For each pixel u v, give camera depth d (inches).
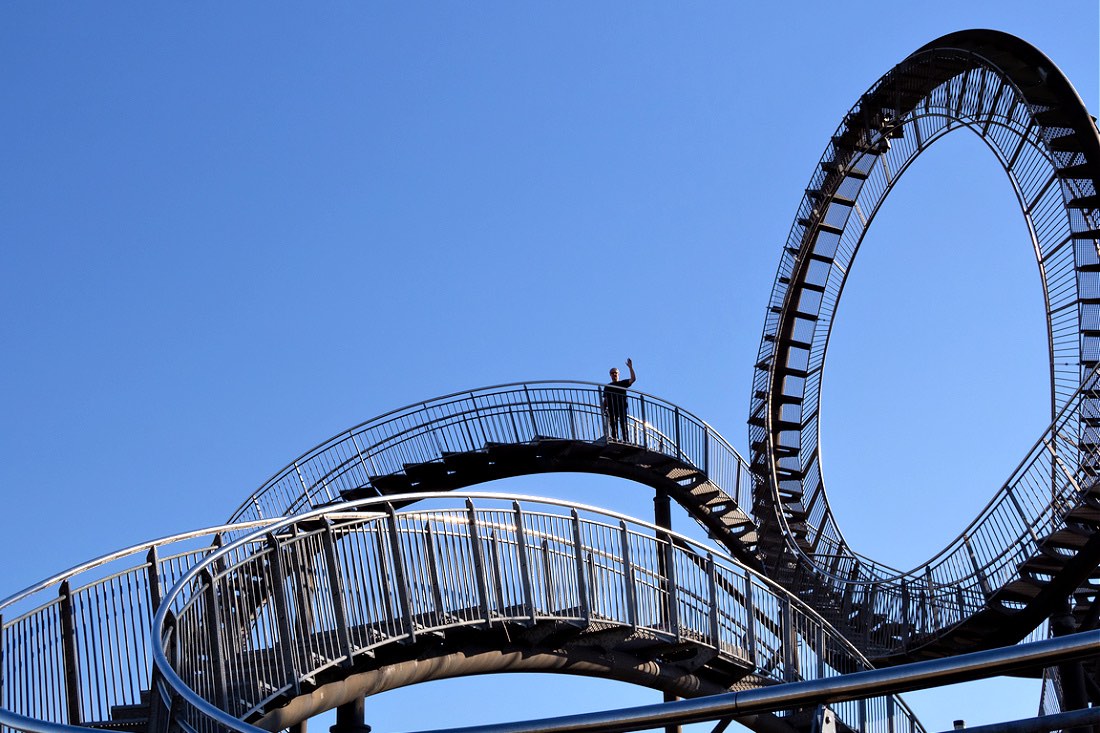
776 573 1064.8
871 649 930.1
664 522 1123.9
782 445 1286.9
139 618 537.0
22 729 345.4
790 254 1332.4
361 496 1063.0
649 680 709.3
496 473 1099.9
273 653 510.9
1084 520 780.0
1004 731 220.1
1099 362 872.3
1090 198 997.2
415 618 577.0
